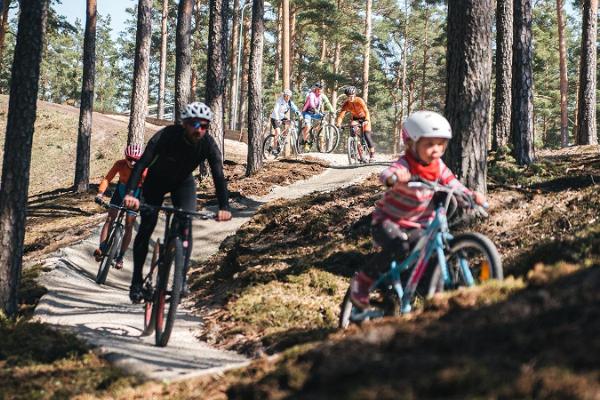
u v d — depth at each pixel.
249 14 47.25
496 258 4.20
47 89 86.06
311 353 3.74
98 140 37.12
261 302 7.40
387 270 4.94
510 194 10.00
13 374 5.10
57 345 5.75
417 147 4.52
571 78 59.31
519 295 3.67
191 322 7.30
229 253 10.12
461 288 4.08
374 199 11.52
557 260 6.21
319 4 38.31
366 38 40.84
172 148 5.99
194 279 10.12
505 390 2.54
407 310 4.74
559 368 2.58
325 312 7.05
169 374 4.93
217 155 6.16
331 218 10.80
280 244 10.31
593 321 2.93
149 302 6.52
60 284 9.13
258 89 17.58
